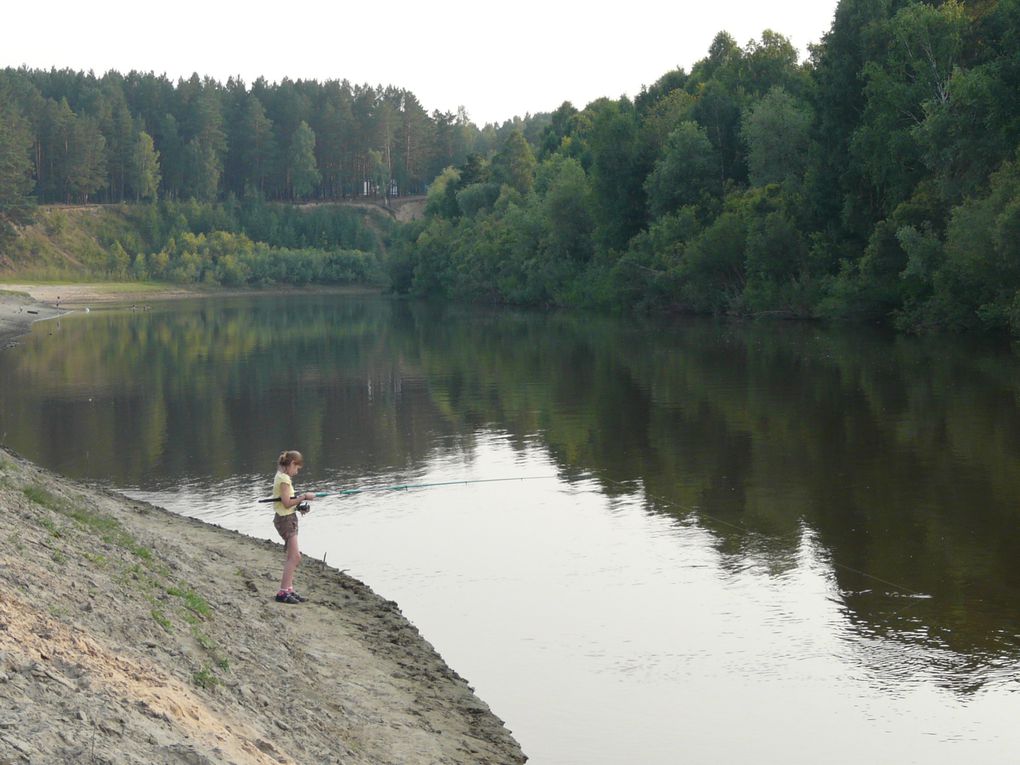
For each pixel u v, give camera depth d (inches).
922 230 2166.6
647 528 721.6
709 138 3449.8
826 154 2588.6
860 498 786.2
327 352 2180.1
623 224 3715.6
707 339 2245.3
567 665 479.8
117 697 268.5
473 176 6230.3
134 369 1849.2
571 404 1321.4
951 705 436.1
